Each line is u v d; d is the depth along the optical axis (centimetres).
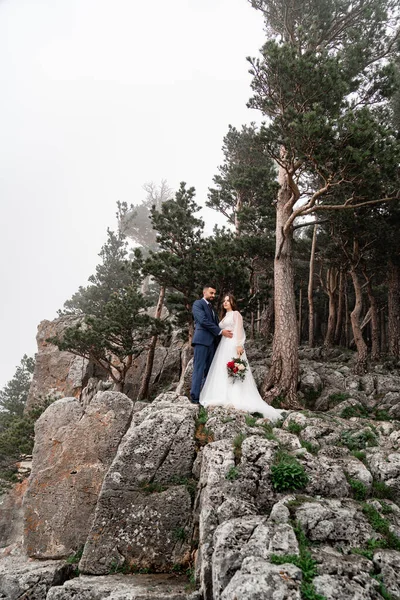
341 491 573
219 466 598
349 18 1702
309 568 412
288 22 1753
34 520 881
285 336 1390
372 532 491
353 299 3095
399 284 2177
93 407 994
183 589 532
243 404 783
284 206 1559
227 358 827
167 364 2200
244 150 2541
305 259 2752
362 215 1844
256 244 2042
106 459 930
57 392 2259
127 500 671
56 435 976
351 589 389
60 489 907
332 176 1222
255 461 602
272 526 471
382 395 1536
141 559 624
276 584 383
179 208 1873
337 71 1216
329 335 2331
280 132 1305
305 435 743
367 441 769
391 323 2136
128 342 1859
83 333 1797
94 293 3262
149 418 755
